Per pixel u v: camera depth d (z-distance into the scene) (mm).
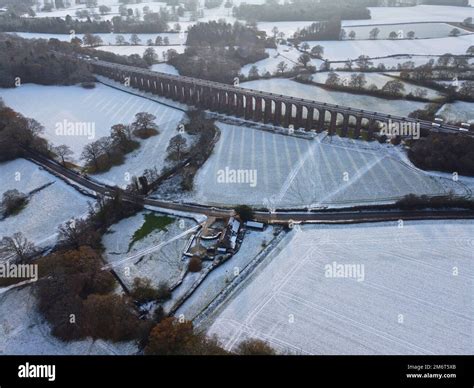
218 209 109312
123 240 99375
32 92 190250
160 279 86875
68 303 75250
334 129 144500
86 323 72875
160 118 165000
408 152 129125
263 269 87750
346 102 169750
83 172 127750
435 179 116062
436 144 121625
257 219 103938
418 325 74062
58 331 72688
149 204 112438
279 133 148625
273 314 76812
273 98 151250
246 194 115125
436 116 151000
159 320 74562
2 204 110938
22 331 74562
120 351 69000
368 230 98312
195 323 75375
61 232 97562
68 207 111625
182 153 135250
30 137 138500
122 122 160125
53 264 83812
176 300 81250
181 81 175625
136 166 130625
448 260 88438
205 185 119750
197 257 90312
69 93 190750
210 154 136125
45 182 122375
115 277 87938
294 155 132875
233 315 76938
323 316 76062
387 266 87312
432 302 78562
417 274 85000
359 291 81188
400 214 103875
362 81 179500
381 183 116000
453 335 72188
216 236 98250
